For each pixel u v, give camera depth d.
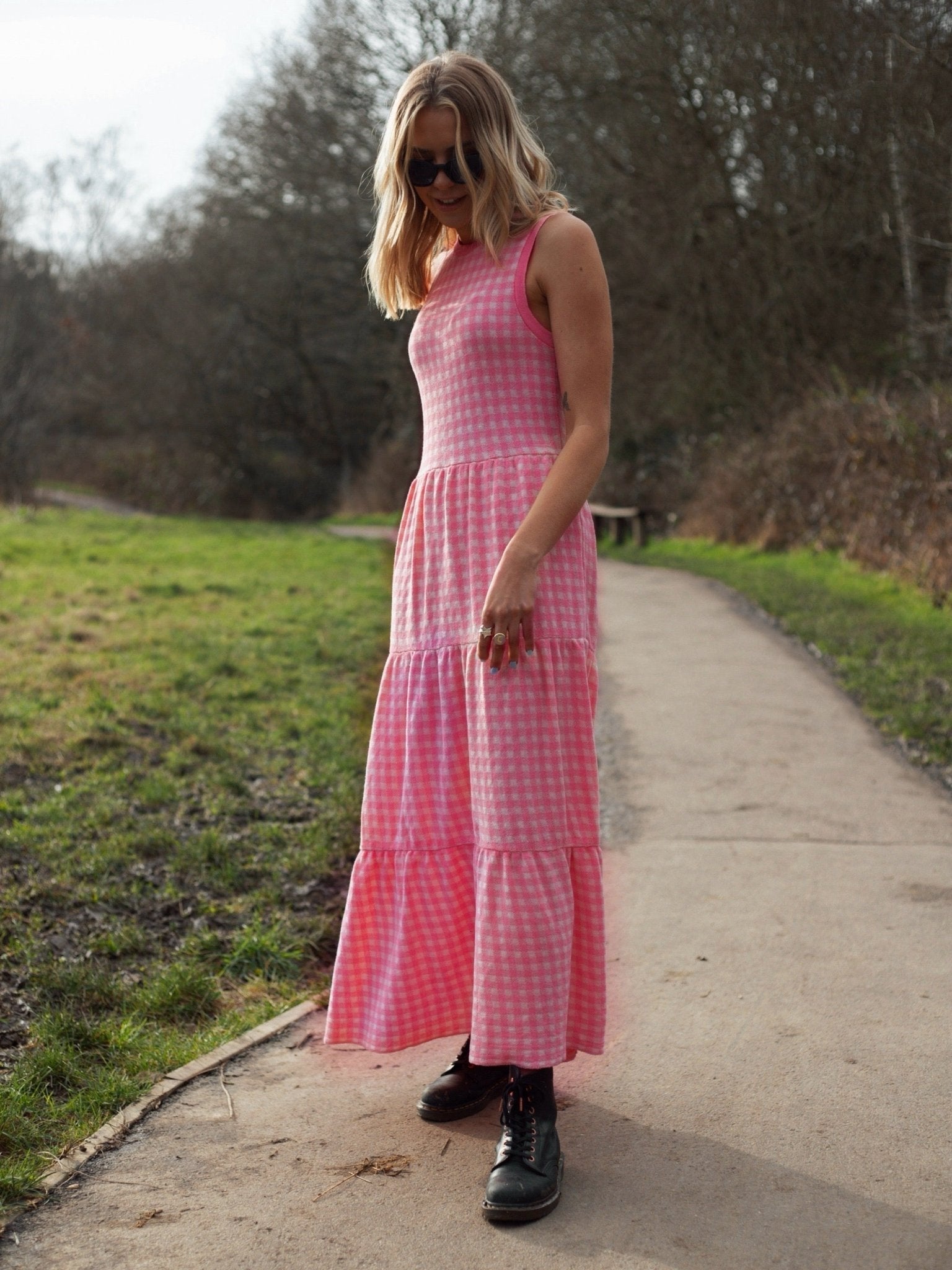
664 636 8.46
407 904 2.15
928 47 11.64
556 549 2.09
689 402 18.47
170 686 6.51
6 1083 2.46
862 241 15.27
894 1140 2.16
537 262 2.06
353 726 5.79
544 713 2.05
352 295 28.70
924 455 9.71
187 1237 1.93
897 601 9.52
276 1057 2.60
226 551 15.43
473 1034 2.03
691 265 17.42
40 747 5.11
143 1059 2.60
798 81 14.89
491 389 2.10
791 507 13.84
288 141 25.98
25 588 10.36
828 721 5.86
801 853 3.91
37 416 24.95
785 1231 1.90
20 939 3.24
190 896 3.66
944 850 3.92
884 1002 2.76
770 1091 2.36
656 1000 2.81
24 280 24.42
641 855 3.95
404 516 2.24
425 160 2.07
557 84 18.12
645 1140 2.19
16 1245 1.92
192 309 30.59
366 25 21.47
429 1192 2.04
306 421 32.62
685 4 16.27
